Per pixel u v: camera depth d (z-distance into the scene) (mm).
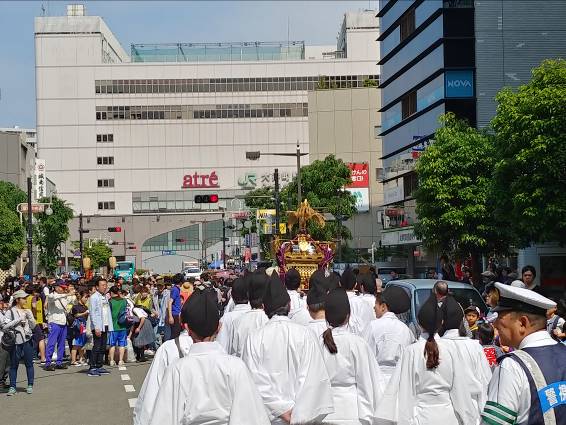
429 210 29125
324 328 7418
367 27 104188
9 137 68188
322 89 83438
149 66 103938
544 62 23203
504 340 4668
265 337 6434
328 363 7059
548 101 21656
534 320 4547
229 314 8422
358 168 75250
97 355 18531
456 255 29406
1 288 22266
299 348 6387
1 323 15883
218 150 104375
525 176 22094
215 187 104125
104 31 108125
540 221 22000
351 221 74812
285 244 24484
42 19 103312
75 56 103375
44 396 15492
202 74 104375
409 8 52156
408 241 48438
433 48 47344
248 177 103625
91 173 103375
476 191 28312
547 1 43312
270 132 104312
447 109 45375
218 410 4934
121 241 102875
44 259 65000
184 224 103938
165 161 104125
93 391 15930
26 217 58938
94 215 102875
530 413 4297
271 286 6621
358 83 104000
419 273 49500
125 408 13820
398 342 8406
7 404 14672
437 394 6586
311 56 118375
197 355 5043
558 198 21781
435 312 6609
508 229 26172
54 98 103062
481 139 28891
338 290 7238
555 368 4336
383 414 6625
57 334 20047
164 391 4996
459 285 15156
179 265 104125
